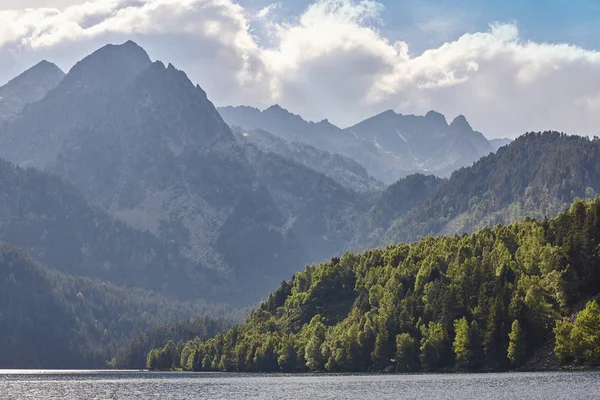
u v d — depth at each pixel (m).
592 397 166.50
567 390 179.75
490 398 173.38
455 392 191.50
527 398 168.75
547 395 172.50
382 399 187.12
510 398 170.62
